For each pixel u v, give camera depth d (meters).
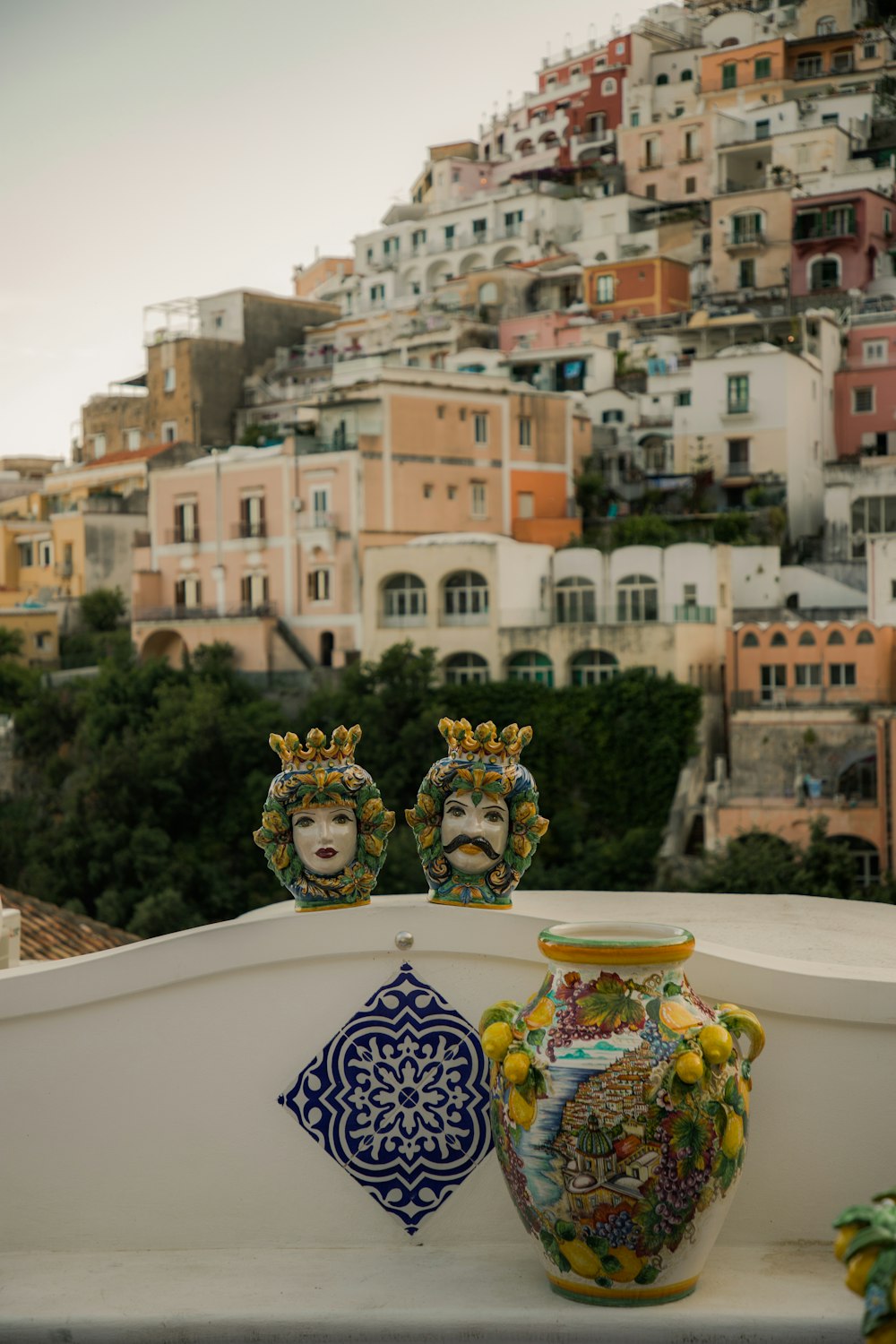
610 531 52.28
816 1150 4.73
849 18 84.38
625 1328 4.16
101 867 41.94
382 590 47.44
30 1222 4.86
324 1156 4.79
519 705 42.81
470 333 73.44
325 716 44.22
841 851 35.16
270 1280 4.53
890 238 68.19
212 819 43.53
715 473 56.34
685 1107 4.01
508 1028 4.18
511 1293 4.37
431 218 87.38
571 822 41.34
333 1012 4.79
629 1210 4.04
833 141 73.69
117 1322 4.29
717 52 85.88
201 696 45.19
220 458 53.41
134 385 80.44
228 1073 4.81
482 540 45.88
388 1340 4.23
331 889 4.81
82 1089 4.86
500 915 4.71
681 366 63.31
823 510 57.12
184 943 4.81
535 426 54.31
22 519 70.44
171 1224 4.83
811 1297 4.30
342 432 51.28
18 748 50.03
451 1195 4.75
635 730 41.28
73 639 59.66
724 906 7.00
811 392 57.41
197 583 53.75
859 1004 4.66
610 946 4.08
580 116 91.00
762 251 69.75
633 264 73.25
